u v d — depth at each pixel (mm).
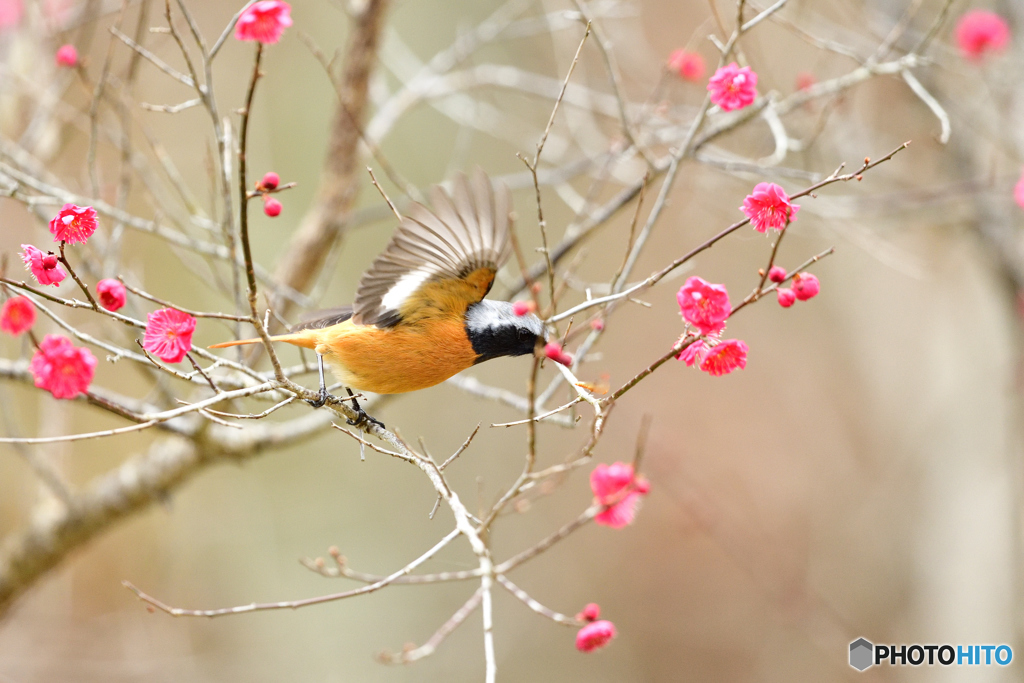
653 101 10094
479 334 6574
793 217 5703
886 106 13820
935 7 12609
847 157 12188
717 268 18297
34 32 9773
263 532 16000
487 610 5262
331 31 16047
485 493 17938
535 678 17281
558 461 18344
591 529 18578
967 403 14281
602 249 18266
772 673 17516
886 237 12875
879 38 11859
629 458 18594
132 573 14375
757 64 11203
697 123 7410
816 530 18000
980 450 14078
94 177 7703
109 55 7605
